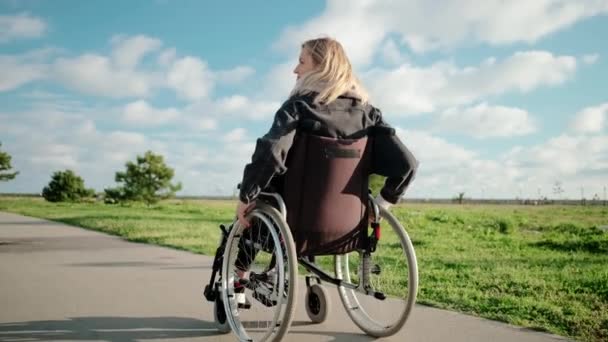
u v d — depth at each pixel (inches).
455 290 174.1
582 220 772.6
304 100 105.7
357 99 109.3
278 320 105.1
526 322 132.7
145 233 434.6
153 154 1795.0
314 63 112.3
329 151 105.3
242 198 104.0
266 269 126.6
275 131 101.1
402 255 236.4
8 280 202.4
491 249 324.2
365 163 110.4
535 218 785.6
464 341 117.6
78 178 1946.4
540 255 293.6
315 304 136.6
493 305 151.9
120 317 142.3
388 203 115.7
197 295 172.6
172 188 1819.6
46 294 174.4
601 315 139.2
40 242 364.2
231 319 118.7
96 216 772.0
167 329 130.5
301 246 107.4
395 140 109.7
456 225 546.9
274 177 111.5
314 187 105.8
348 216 108.8
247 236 119.9
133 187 1758.1
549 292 172.7
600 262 257.6
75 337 122.9
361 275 115.8
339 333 126.1
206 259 266.8
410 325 131.0
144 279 204.7
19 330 128.9
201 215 880.3
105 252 299.3
